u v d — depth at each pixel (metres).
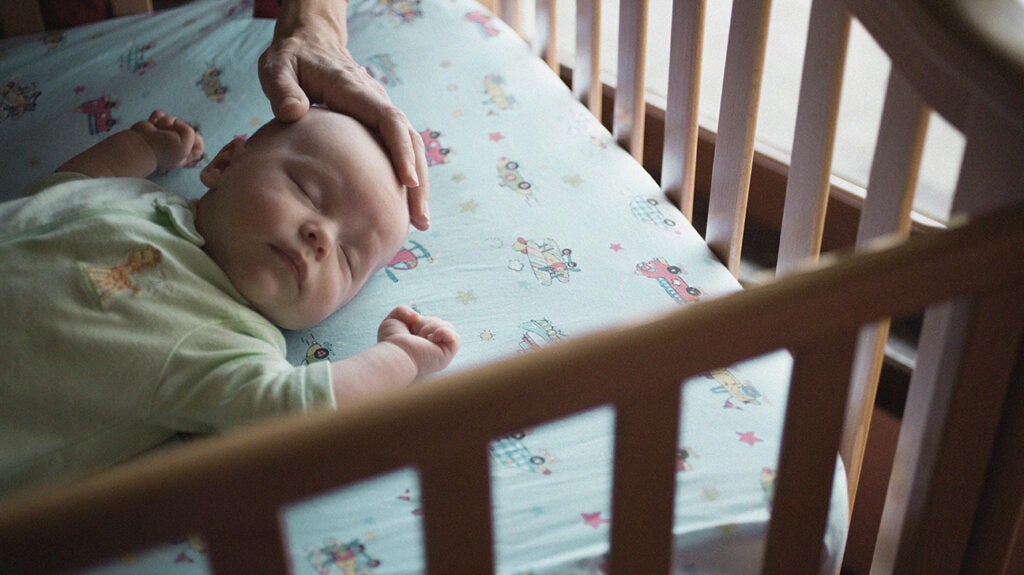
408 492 0.87
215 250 1.00
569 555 0.82
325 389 0.87
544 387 0.55
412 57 1.46
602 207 1.25
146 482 0.48
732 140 1.12
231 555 0.53
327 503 0.86
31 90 1.38
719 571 0.87
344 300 1.06
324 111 1.11
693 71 1.17
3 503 0.47
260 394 0.87
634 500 0.64
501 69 1.46
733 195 1.15
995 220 0.64
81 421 0.86
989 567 0.86
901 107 0.83
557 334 1.05
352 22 1.52
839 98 0.95
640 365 0.57
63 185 1.02
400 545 0.82
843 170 1.48
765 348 0.60
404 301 1.10
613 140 1.37
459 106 1.39
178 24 1.52
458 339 0.99
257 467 0.50
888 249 0.62
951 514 0.82
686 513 0.86
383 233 1.06
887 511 0.92
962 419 0.76
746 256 1.57
